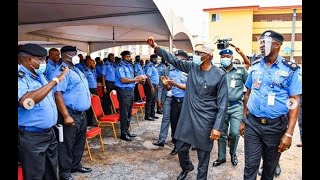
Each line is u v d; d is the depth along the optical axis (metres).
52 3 5.46
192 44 9.54
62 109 3.06
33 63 2.33
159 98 6.95
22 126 2.28
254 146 2.60
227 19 22.78
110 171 3.74
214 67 3.03
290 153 4.72
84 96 3.35
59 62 3.99
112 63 7.73
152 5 5.30
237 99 3.84
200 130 2.99
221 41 4.14
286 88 2.45
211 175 3.71
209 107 2.99
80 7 5.73
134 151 4.62
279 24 22.22
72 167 3.62
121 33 10.62
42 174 2.42
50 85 2.27
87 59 7.28
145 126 6.44
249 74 2.76
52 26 7.43
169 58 3.23
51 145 2.55
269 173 2.72
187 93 3.13
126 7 5.48
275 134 2.52
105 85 7.70
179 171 3.80
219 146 4.04
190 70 3.13
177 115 4.39
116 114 5.41
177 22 6.30
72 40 12.73
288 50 21.03
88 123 6.16
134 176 3.60
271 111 2.47
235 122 3.87
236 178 3.62
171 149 4.79
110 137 5.41
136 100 7.14
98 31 10.30
